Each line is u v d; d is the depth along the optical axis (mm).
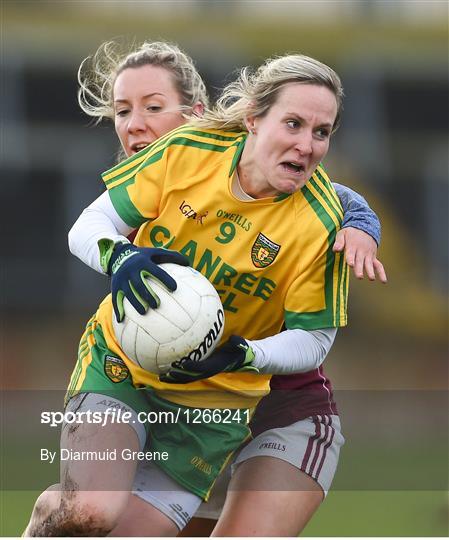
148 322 12484
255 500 14086
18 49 70625
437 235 74688
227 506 14211
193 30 74438
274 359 13336
